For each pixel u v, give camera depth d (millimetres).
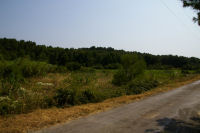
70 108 8633
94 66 75562
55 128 5582
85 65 77938
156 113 7676
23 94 10102
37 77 20500
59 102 9430
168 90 16219
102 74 29250
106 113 7633
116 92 13734
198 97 12211
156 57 92688
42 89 12859
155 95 13141
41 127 5664
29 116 6980
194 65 81312
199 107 8992
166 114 7531
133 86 16281
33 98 9445
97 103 10258
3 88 11422
